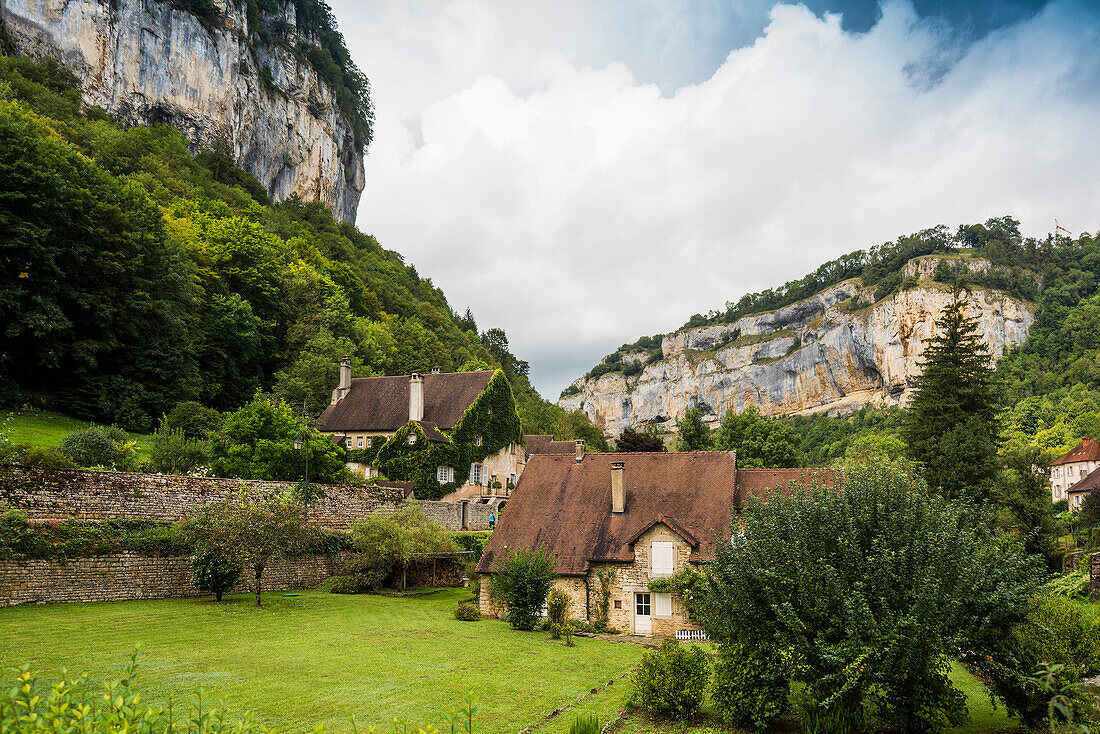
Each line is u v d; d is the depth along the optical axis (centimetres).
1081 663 1720
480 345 15150
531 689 1836
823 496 1661
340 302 9050
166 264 5862
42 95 10188
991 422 4475
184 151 12281
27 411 4638
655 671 1695
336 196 18925
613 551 3102
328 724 1448
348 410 6072
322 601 3172
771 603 1530
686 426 7050
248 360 7081
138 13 12569
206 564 2820
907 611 1457
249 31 15812
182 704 1503
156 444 3722
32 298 4606
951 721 1519
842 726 1495
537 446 7338
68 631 2108
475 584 3766
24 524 2436
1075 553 3844
